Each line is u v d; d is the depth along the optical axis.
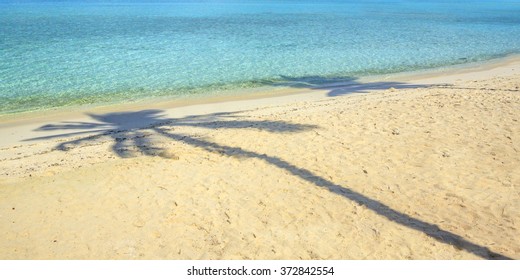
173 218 7.46
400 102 15.37
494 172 9.09
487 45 35.53
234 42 35.12
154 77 22.38
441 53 31.27
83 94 19.00
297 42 35.56
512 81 19.70
